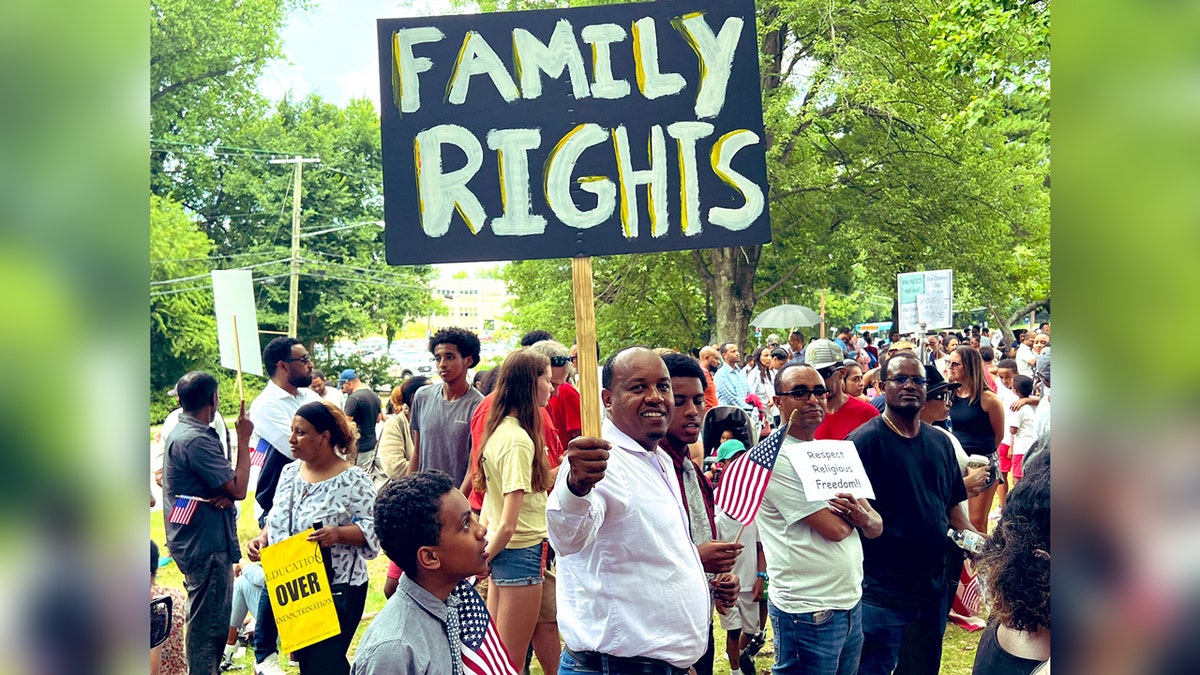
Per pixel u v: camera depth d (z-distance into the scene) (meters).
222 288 8.41
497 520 5.00
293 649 4.40
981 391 7.61
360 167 53.09
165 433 6.64
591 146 3.78
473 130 3.78
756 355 15.66
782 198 25.77
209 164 47.94
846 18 24.38
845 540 4.31
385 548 2.89
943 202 25.11
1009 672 1.97
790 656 4.32
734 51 3.77
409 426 6.91
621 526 3.23
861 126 25.38
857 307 57.84
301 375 6.62
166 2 44.91
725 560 3.91
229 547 5.21
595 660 3.25
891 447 4.61
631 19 3.78
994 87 14.67
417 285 53.62
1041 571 1.87
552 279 27.45
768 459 4.26
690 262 27.12
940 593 4.67
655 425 3.33
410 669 2.74
